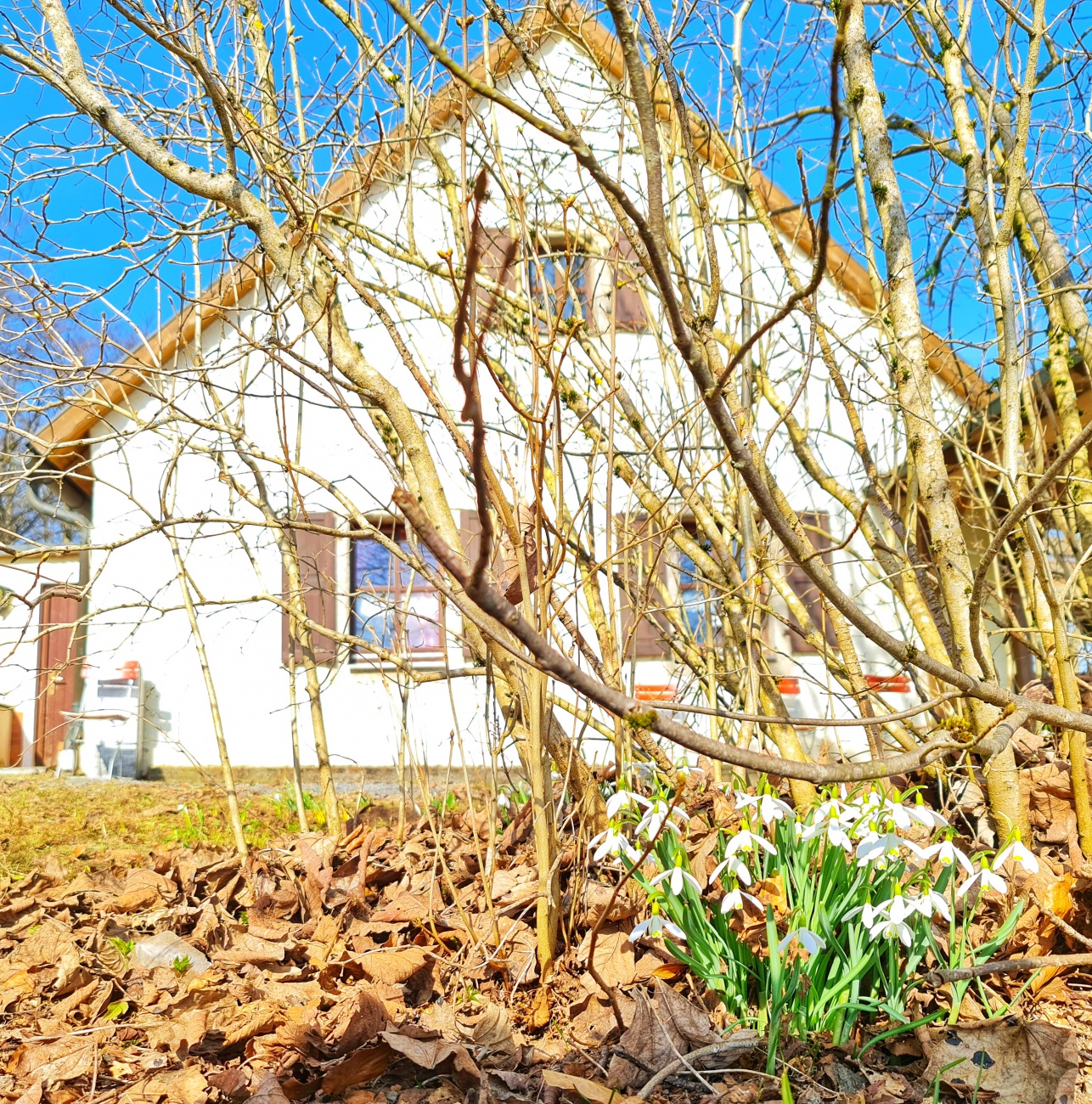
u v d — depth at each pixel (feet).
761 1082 6.04
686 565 15.19
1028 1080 5.83
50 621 29.55
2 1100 6.39
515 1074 6.18
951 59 11.00
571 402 10.96
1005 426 9.17
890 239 9.64
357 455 24.04
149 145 8.86
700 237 12.55
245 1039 6.89
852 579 21.08
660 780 9.50
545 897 7.50
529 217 12.46
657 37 8.05
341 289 15.92
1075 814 8.79
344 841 11.12
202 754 26.40
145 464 26.30
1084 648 12.37
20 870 13.24
